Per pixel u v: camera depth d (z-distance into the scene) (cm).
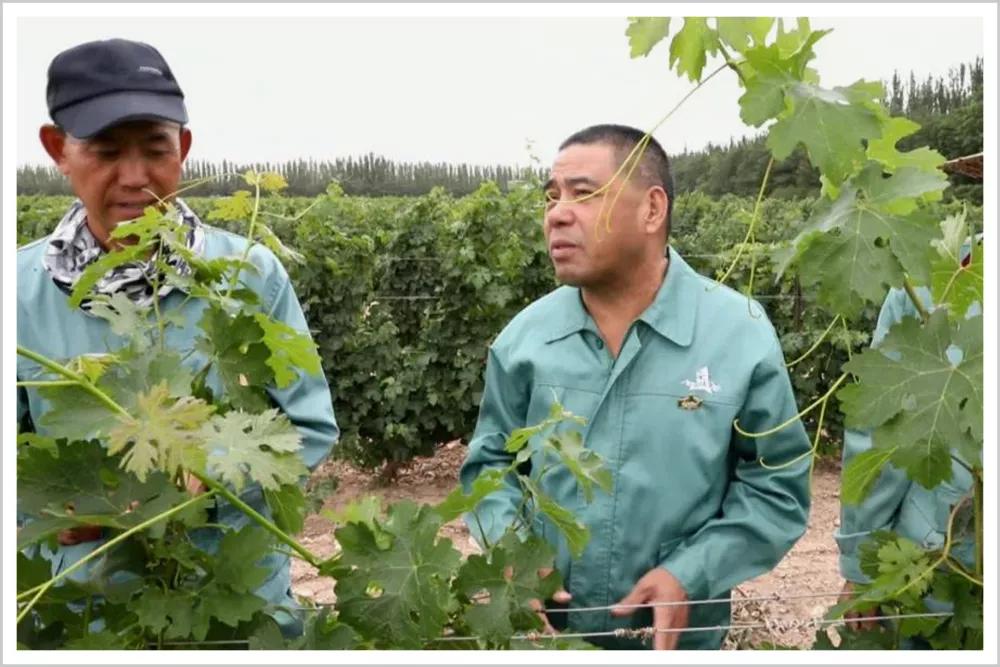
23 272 222
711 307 227
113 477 138
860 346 757
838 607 168
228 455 130
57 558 188
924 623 156
